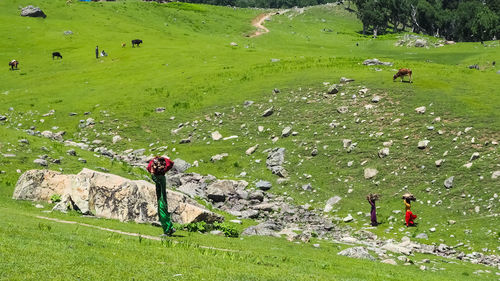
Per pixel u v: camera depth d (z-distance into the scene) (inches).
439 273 621.0
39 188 768.9
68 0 4665.4
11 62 2679.6
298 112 1569.9
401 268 610.2
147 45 3216.0
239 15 5797.2
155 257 407.2
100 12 4478.3
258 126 1547.7
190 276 353.1
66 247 386.6
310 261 550.3
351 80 1712.6
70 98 2041.1
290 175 1273.4
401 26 7381.9
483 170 1090.1
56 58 2893.7
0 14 4057.6
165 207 589.6
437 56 3253.0
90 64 2694.4
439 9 6584.6
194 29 4571.9
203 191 1155.3
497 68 2701.8
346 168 1248.2
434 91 1520.7
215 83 2001.7
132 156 1424.7
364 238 919.7
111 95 2023.9
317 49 3828.7
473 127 1254.3
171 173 1302.9
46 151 1047.6
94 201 696.4
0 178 844.6
